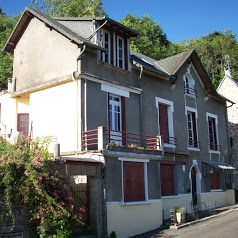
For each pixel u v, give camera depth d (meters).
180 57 22.16
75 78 15.09
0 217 9.93
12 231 10.16
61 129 15.41
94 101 15.41
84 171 12.65
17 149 10.88
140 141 17.44
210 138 24.58
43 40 17.06
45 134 16.00
